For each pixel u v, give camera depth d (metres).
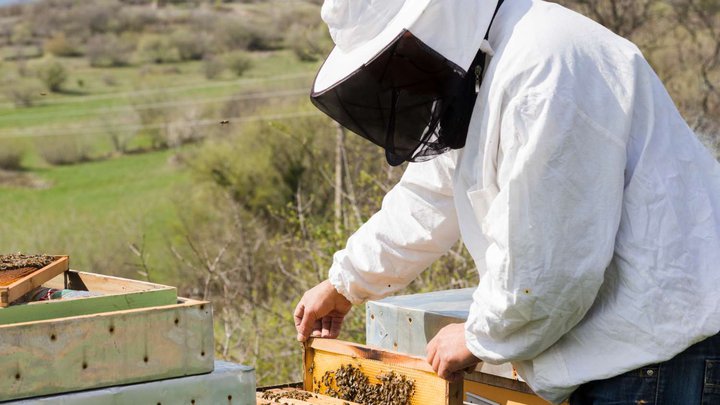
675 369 1.77
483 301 1.80
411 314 2.28
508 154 1.73
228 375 1.65
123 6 46.12
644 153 1.77
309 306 2.34
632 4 11.92
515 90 1.73
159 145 24.83
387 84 1.79
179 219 15.88
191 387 1.61
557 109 1.68
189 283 11.32
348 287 2.27
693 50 12.43
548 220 1.69
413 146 1.88
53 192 20.53
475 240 1.91
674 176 1.79
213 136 22.22
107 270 13.83
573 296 1.71
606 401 1.81
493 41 1.84
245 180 15.08
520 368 1.92
